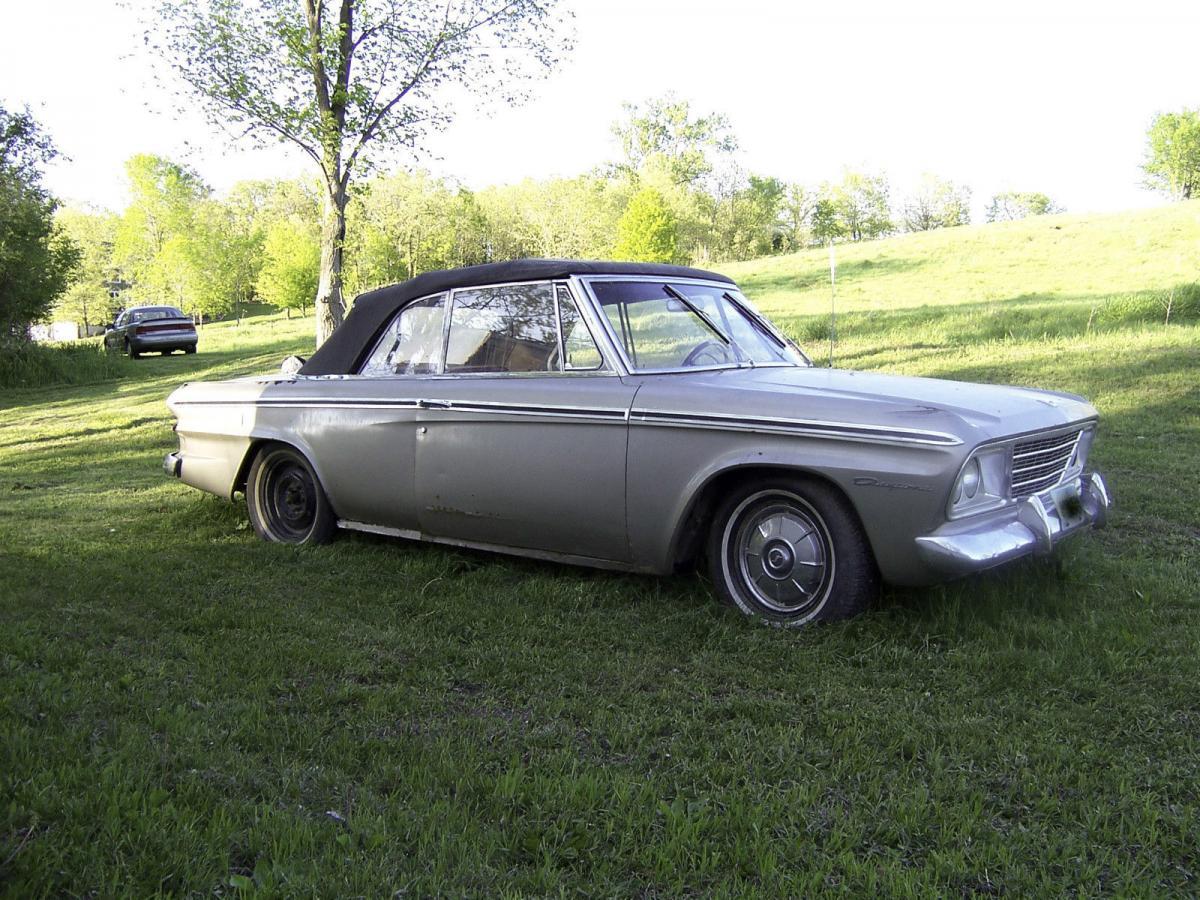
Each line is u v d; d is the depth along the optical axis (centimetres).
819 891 229
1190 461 754
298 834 245
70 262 2566
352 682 364
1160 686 345
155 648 396
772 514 424
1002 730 314
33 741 295
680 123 7950
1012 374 1242
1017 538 401
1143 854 244
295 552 556
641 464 437
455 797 271
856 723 319
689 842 246
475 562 525
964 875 235
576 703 342
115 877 222
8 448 1189
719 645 398
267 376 616
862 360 1488
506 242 7862
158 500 748
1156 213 4297
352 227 5306
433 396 503
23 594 467
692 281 523
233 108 1341
